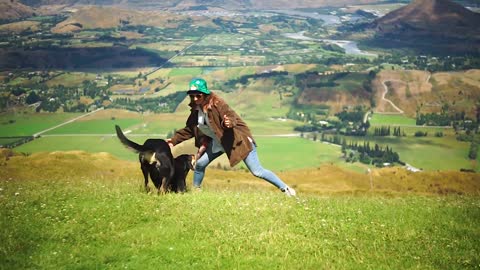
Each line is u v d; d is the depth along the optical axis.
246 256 7.64
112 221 9.19
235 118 10.48
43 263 7.27
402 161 159.88
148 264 7.36
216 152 11.38
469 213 10.63
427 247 8.19
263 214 9.81
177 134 11.44
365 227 9.16
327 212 10.20
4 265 7.12
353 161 154.25
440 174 49.34
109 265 7.33
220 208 10.13
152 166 11.20
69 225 8.92
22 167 36.47
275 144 176.75
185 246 8.02
